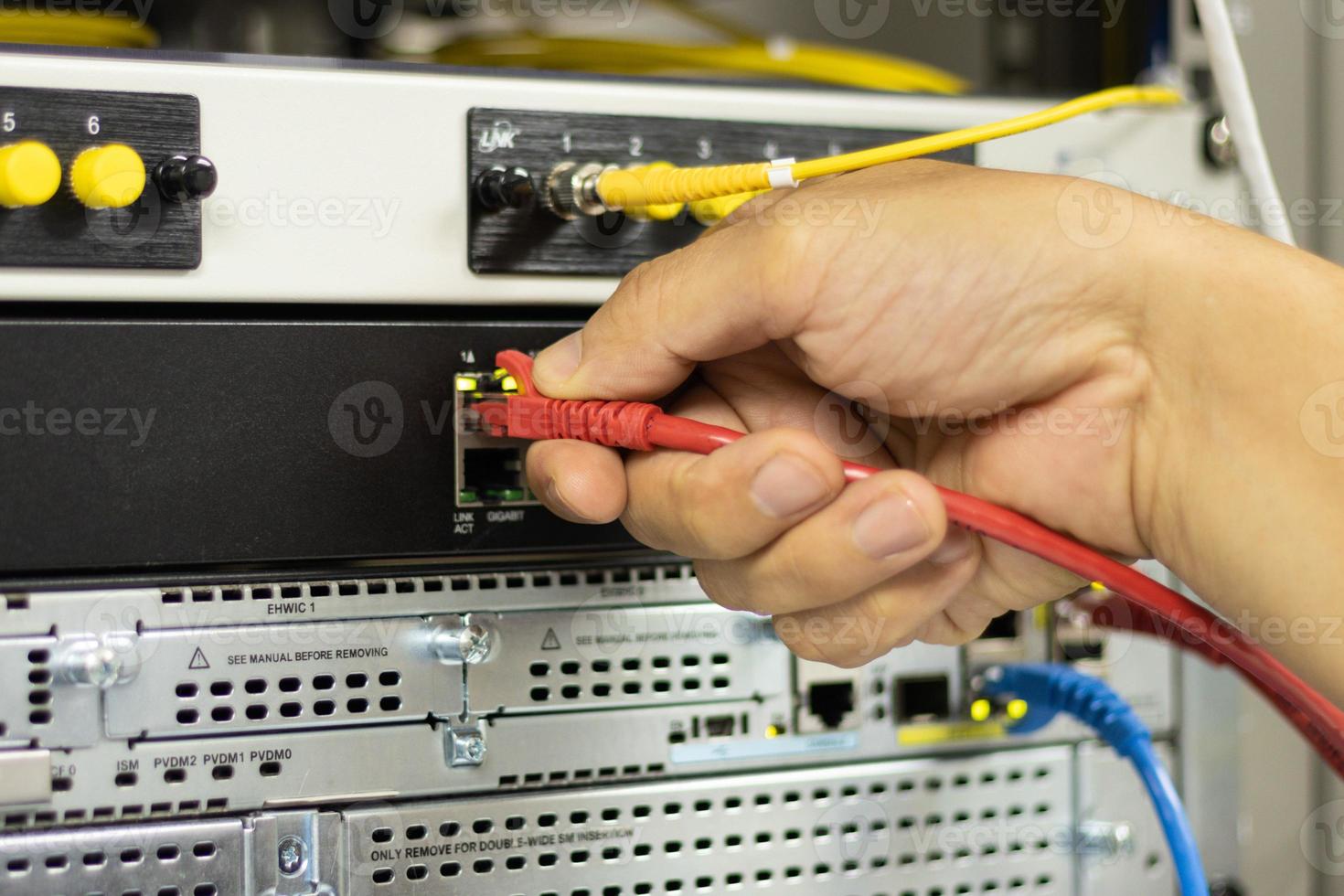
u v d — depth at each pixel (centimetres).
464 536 51
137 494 46
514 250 51
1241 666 47
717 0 97
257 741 48
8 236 44
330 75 48
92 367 46
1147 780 57
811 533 42
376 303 49
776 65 76
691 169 48
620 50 74
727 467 41
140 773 47
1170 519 46
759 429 52
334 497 49
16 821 46
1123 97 54
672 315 45
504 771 52
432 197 49
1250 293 42
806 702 56
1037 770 60
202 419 47
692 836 55
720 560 46
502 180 49
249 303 48
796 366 52
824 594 43
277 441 48
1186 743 63
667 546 47
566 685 53
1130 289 43
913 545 40
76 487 45
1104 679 61
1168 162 61
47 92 44
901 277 43
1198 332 43
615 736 54
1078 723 61
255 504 48
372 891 50
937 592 46
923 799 58
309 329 48
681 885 54
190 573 48
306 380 48
